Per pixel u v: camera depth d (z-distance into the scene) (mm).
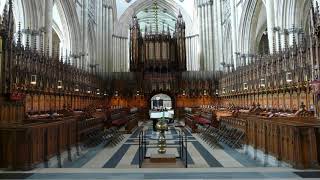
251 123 11273
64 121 10219
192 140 15992
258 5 28234
